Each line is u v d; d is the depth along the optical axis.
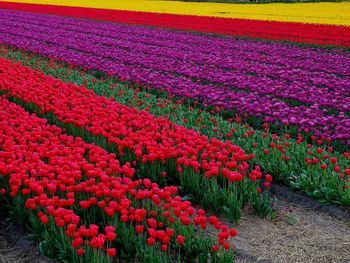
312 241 5.93
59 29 27.64
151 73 14.96
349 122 9.25
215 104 11.27
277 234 6.09
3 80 12.14
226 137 8.95
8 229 6.32
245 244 5.83
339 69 16.06
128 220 6.00
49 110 9.74
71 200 5.43
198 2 50.38
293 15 35.59
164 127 8.47
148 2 50.03
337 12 37.44
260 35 24.50
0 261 5.67
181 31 27.23
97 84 13.44
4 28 27.64
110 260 5.09
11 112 9.72
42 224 5.75
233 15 36.12
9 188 6.63
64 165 6.15
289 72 15.44
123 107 9.84
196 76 14.65
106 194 5.69
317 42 22.14
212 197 6.54
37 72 13.93
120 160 8.17
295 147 8.35
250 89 13.09
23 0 52.41
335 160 7.00
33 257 5.68
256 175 6.35
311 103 11.71
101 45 21.34
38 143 8.10
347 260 5.50
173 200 5.36
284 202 7.08
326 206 6.79
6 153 6.79
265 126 8.78
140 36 24.83
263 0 49.94
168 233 4.89
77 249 4.98
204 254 5.11
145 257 5.02
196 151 6.95
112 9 40.62
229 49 21.12
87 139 9.09
